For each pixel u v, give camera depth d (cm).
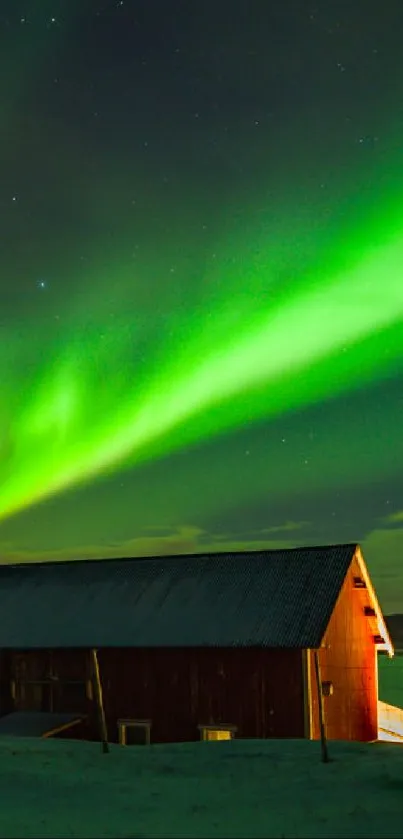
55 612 3625
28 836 1124
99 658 3319
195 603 3403
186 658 3173
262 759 1939
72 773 1842
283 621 3141
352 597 3344
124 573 3797
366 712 3281
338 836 1081
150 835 1114
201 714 3108
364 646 3356
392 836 1077
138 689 3231
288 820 1222
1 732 3131
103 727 2195
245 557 3647
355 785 1525
